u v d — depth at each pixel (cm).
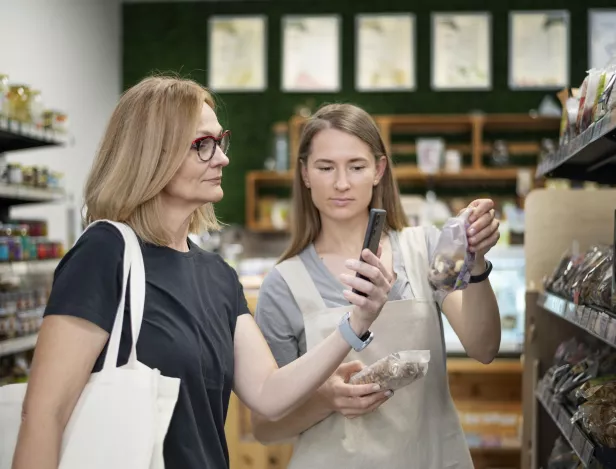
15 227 378
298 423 198
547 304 252
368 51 714
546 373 271
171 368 151
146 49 733
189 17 731
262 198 724
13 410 157
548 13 702
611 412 183
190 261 167
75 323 144
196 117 158
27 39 525
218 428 163
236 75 725
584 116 204
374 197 214
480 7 709
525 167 698
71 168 599
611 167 262
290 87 720
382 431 196
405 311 200
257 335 180
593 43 698
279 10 723
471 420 441
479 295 195
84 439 141
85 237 152
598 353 239
